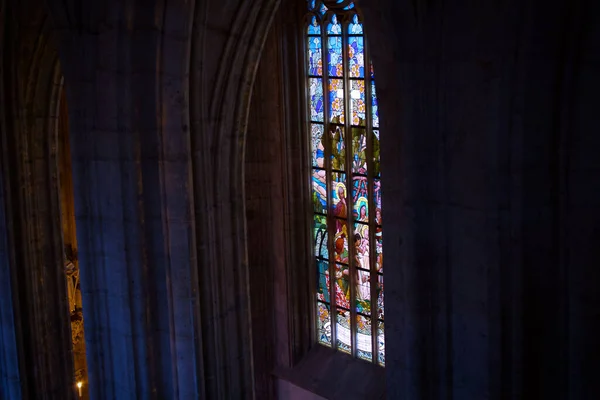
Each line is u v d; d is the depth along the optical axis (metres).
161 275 9.49
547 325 6.30
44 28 12.41
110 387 10.05
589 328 6.18
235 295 10.18
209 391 9.91
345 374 14.90
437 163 6.58
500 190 6.17
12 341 12.72
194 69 9.14
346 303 14.97
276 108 14.63
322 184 14.85
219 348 9.97
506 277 6.30
